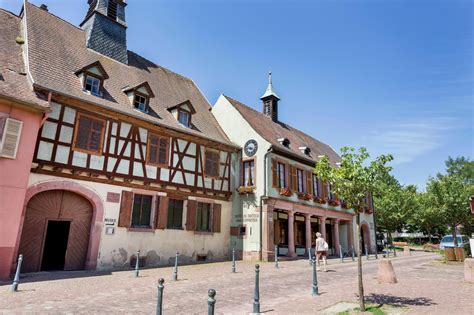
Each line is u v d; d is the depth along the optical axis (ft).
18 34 48.80
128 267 45.88
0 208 33.22
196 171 58.13
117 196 46.32
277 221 67.82
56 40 51.24
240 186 64.13
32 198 39.42
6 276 33.04
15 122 35.19
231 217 64.18
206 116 70.18
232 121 70.23
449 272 44.55
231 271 43.16
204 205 59.98
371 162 24.66
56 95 40.86
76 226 42.70
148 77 63.98
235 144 67.62
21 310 20.94
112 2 62.95
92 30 57.67
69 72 47.01
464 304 23.89
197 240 56.65
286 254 67.15
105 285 31.01
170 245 52.06
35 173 38.81
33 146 36.32
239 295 27.66
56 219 41.06
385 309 22.34
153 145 51.93
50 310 21.24
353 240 87.66
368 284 33.86
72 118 42.68
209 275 39.29
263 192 61.31
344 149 25.67
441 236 159.12
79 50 54.03
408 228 153.99
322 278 38.34
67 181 41.37
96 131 44.96
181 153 56.18
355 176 24.38
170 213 53.72
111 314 20.79
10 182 34.14
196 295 27.37
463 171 155.63
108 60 57.93
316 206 75.10
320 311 21.95
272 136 72.08
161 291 15.34
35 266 38.93
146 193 49.96
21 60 43.52
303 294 28.35
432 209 66.49
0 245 32.96
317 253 47.50
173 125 55.57
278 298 26.66
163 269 44.60
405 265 55.93
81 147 42.88
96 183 44.27
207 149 61.46
